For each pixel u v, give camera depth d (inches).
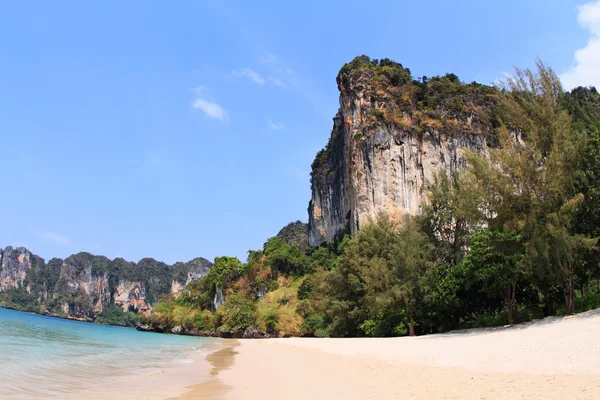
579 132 1216.2
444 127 3540.8
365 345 1245.7
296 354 1178.6
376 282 1619.1
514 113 1169.4
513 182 1101.7
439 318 1462.8
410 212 3321.9
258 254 4562.0
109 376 713.0
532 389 436.5
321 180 5027.1
